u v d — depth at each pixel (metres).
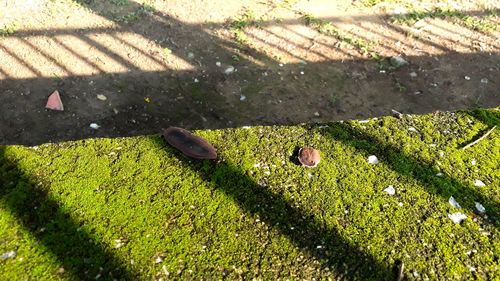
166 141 2.30
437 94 4.41
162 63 4.48
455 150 2.37
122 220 1.92
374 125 2.51
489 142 2.43
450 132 2.48
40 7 5.05
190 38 4.80
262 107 4.13
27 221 1.89
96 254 1.79
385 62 4.70
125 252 1.80
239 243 1.88
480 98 4.39
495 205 2.10
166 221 1.93
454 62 4.78
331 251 1.87
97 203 1.98
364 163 2.26
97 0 5.21
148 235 1.87
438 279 1.80
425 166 2.27
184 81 4.31
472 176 2.23
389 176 2.20
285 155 2.28
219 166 2.19
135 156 2.21
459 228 1.99
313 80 4.44
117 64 4.42
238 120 3.99
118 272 1.74
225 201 2.03
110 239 1.84
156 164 2.18
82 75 4.27
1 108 3.91
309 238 1.91
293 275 1.78
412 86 4.48
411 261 1.85
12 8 4.99
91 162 2.16
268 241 1.89
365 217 2.00
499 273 1.84
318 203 2.05
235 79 4.38
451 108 4.26
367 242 1.90
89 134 3.77
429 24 5.29
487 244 1.94
